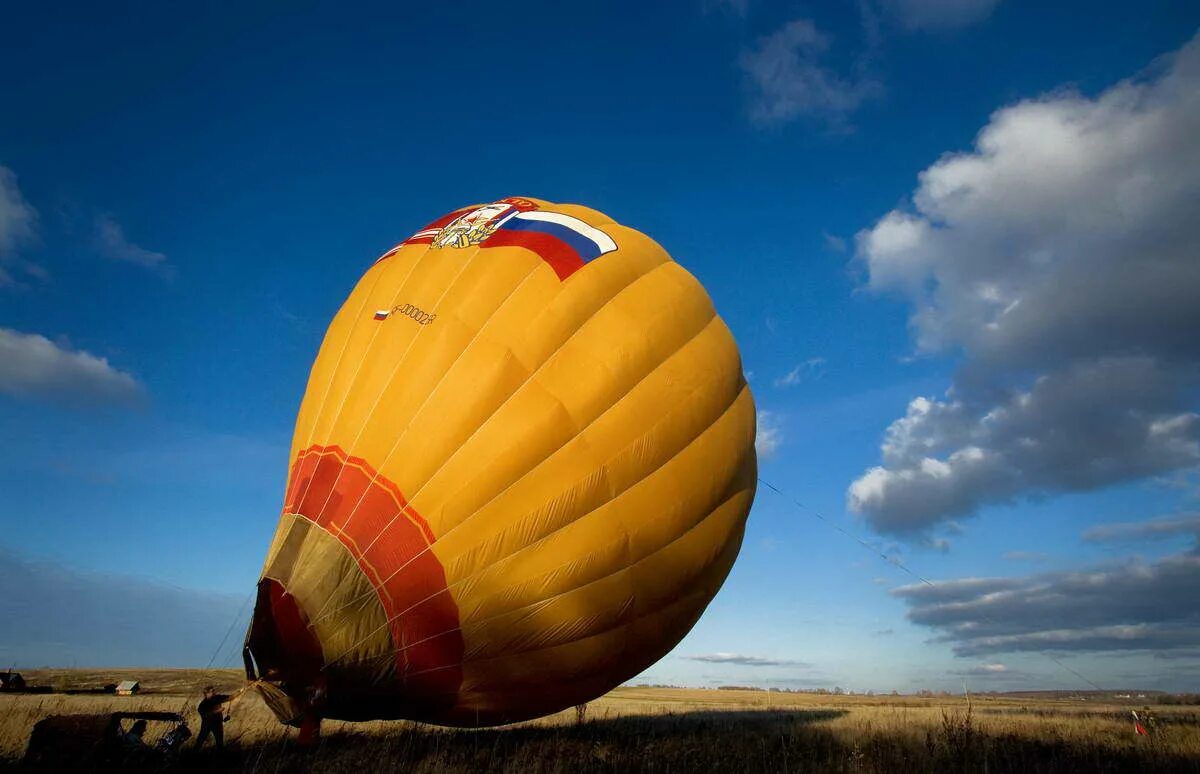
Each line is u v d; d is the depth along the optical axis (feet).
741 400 42.63
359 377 36.52
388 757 34.32
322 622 31.09
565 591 33.37
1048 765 35.27
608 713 77.25
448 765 34.37
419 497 32.71
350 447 34.45
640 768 35.12
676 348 39.09
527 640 33.24
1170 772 36.35
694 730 51.72
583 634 34.22
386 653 31.42
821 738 44.88
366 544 32.04
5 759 29.55
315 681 31.58
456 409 33.81
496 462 33.06
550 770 34.60
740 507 41.14
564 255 39.06
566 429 34.35
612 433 35.22
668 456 36.60
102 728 29.78
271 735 40.50
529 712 36.55
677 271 43.75
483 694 34.24
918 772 34.47
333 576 31.55
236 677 146.51
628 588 35.09
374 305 39.70
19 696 78.48
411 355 35.73
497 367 34.63
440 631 31.99
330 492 33.47
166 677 143.43
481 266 38.40
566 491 33.58
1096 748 40.45
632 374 36.65
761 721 62.34
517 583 32.60
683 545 37.01
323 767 31.83
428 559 31.91
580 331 36.83
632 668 38.50
